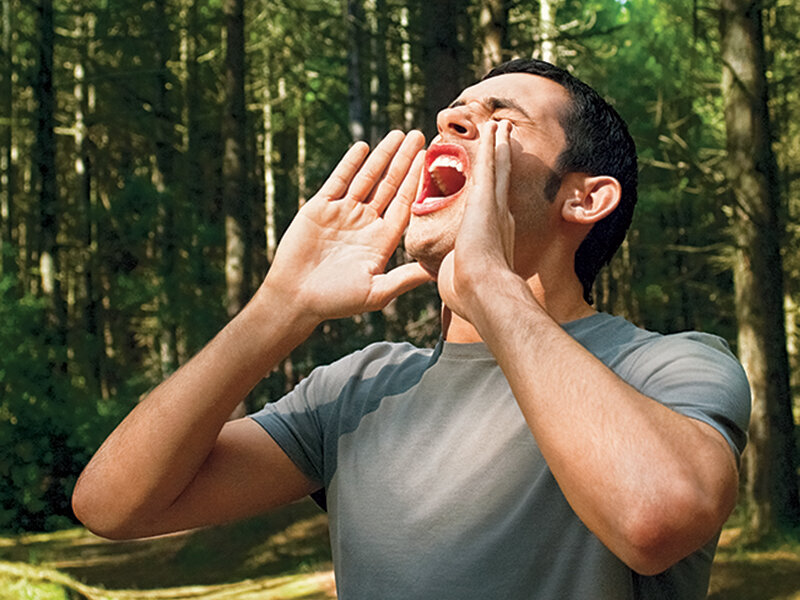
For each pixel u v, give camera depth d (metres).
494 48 9.42
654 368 1.35
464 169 1.57
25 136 25.94
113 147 27.84
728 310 19.22
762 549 8.79
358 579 1.44
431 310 12.21
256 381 1.61
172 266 20.52
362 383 1.65
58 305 16.48
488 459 1.39
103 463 1.59
